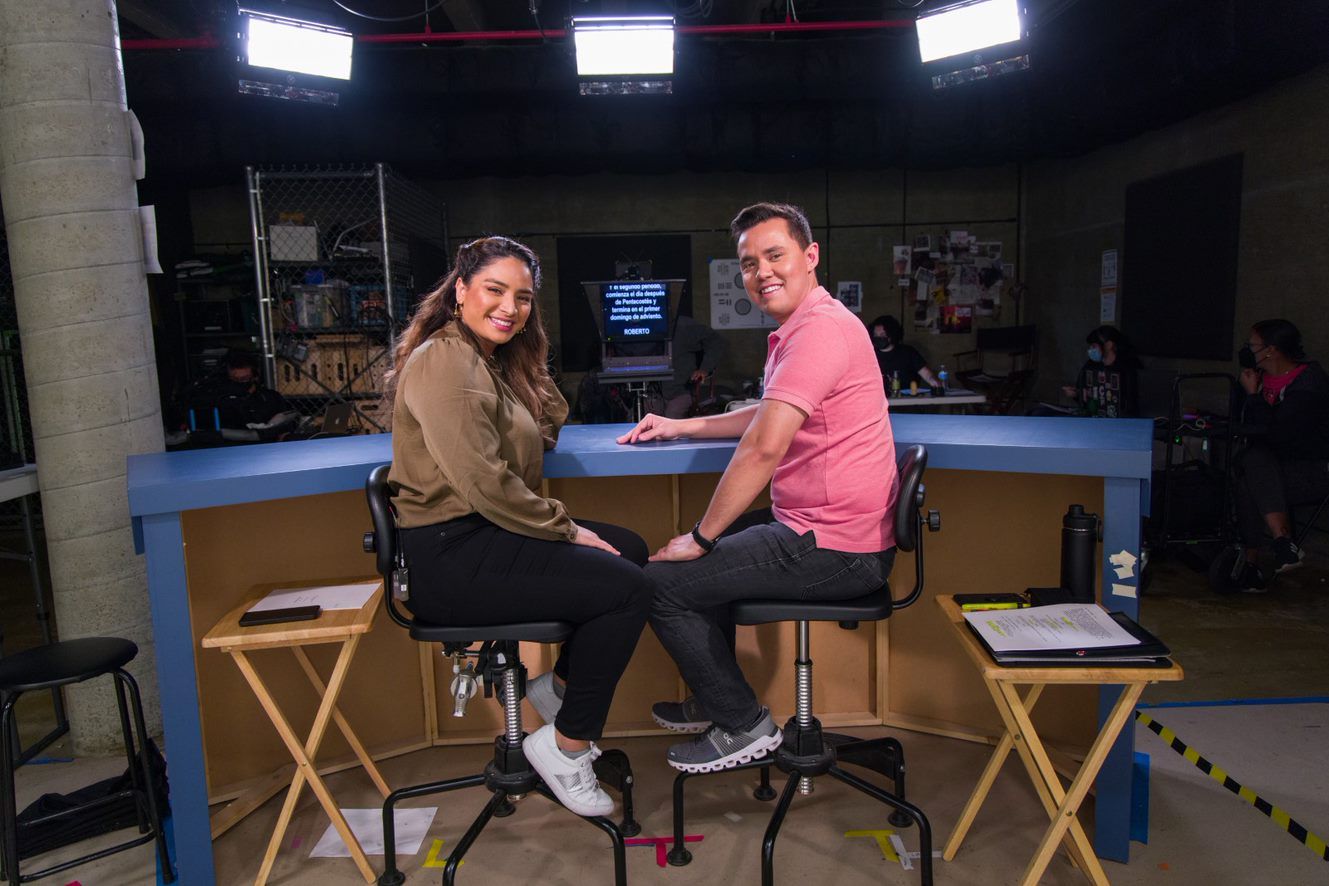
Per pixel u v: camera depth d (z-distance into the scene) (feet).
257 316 22.07
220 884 6.17
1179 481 13.93
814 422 5.63
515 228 25.90
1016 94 19.07
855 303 26.55
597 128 19.53
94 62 8.18
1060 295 24.44
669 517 7.97
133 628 8.48
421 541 5.38
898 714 8.32
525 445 5.72
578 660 5.44
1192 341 18.13
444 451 5.09
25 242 8.08
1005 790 7.13
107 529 8.31
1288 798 6.97
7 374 9.88
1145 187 19.86
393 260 19.76
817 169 25.95
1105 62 17.07
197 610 7.10
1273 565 12.64
